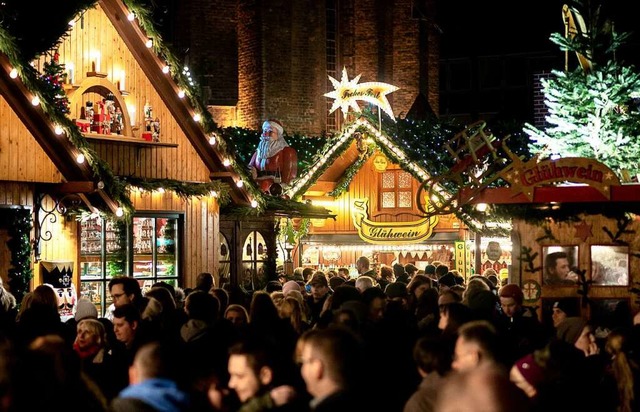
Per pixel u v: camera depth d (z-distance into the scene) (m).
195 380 7.61
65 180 19.45
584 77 20.89
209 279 17.23
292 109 41.66
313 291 17.25
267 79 40.97
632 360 9.04
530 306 17.84
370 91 33.56
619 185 17.16
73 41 20.95
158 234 22.70
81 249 20.80
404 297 15.55
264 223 26.55
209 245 23.94
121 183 19.77
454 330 10.38
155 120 22.45
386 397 7.55
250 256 26.16
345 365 6.89
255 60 40.97
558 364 7.74
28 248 19.16
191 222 23.45
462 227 32.41
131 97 22.19
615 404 9.02
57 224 20.16
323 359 6.88
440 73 59.09
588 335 10.95
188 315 11.88
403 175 33.09
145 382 6.96
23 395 6.27
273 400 6.96
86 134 20.38
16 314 15.19
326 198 33.38
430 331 11.26
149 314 12.07
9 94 18.47
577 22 21.58
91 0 20.22
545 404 7.59
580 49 20.91
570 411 7.69
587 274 17.77
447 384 4.54
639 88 20.64
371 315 12.54
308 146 36.38
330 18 43.84
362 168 33.56
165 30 40.44
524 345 11.88
